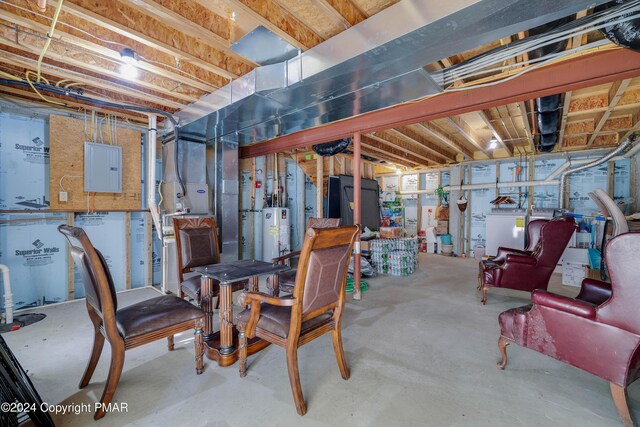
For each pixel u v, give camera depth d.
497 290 4.08
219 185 4.50
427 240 7.50
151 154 3.70
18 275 3.20
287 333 1.64
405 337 2.58
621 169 5.29
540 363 2.15
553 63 2.26
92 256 1.47
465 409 1.65
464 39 1.78
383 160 6.83
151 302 2.00
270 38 2.09
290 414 1.60
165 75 2.61
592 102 3.61
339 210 5.82
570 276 4.33
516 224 5.62
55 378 1.93
